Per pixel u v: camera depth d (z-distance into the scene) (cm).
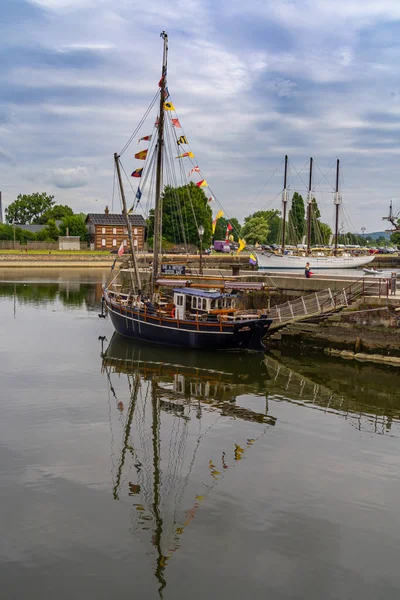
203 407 2353
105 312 4988
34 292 6488
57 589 1136
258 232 14212
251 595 1133
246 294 4191
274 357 3322
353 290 3616
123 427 2077
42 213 19075
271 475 1684
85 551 1265
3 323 4331
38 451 1816
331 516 1448
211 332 3291
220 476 1669
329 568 1227
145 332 3606
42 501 1481
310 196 9062
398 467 1766
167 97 3769
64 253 11200
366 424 2175
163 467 1723
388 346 3253
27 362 3058
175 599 1117
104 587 1146
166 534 1341
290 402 2450
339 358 3309
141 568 1210
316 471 1722
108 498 1511
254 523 1401
